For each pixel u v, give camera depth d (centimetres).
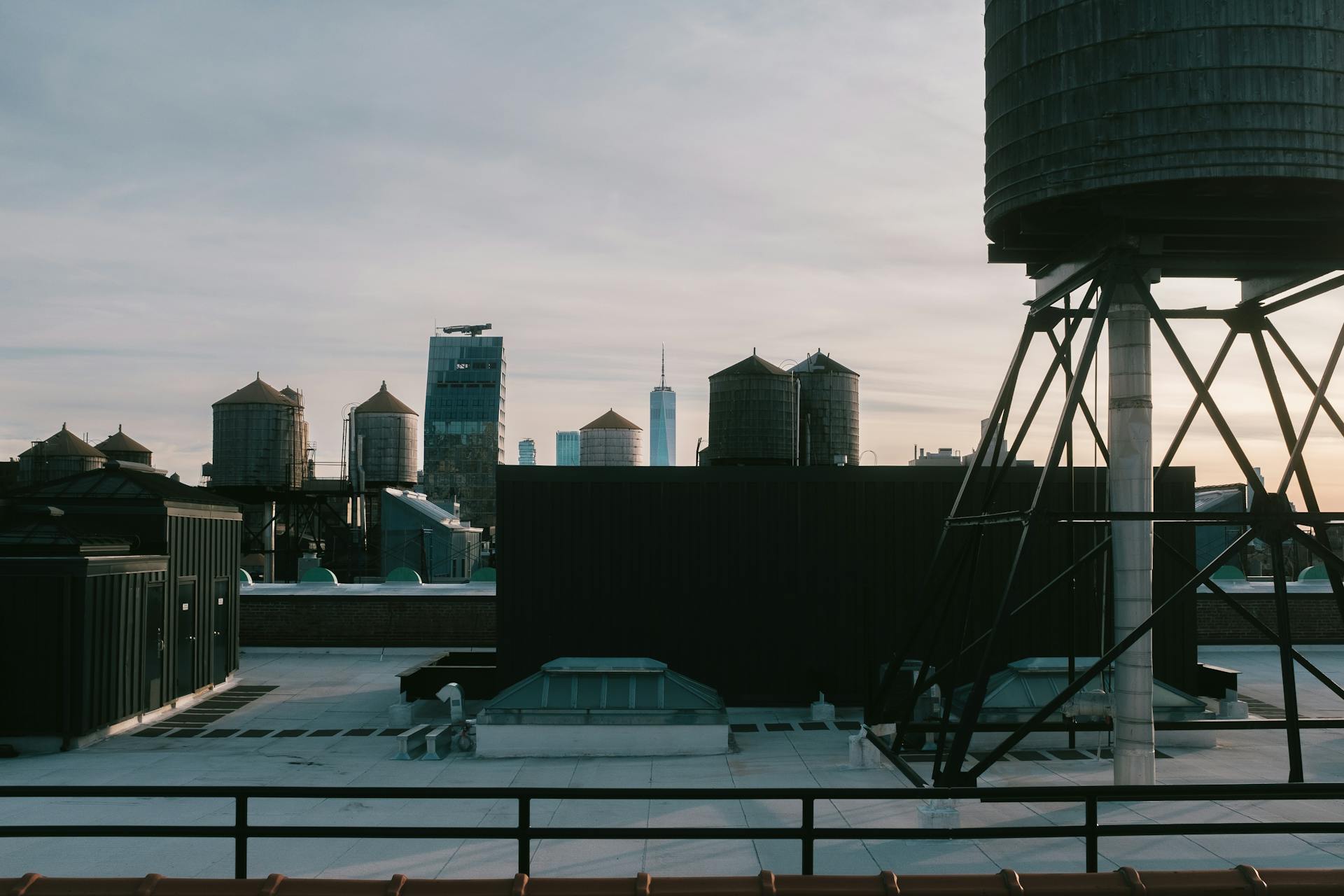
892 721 2245
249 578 4125
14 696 2045
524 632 2519
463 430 18175
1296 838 1306
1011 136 1593
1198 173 1423
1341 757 1916
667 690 2042
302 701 2661
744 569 2536
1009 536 2534
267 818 1487
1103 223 1524
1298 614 3519
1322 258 1614
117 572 2222
